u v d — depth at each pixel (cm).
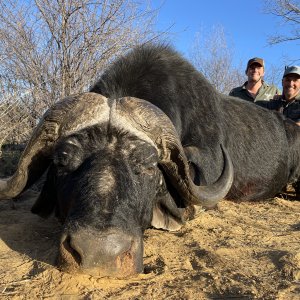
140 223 118
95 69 281
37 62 280
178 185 140
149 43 195
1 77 271
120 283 105
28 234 144
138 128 124
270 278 112
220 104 212
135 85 168
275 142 243
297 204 228
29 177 134
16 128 269
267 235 152
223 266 119
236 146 221
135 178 117
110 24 288
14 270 113
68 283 103
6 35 274
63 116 125
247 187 225
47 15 282
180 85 183
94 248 97
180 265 120
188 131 179
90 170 111
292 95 302
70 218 103
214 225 165
